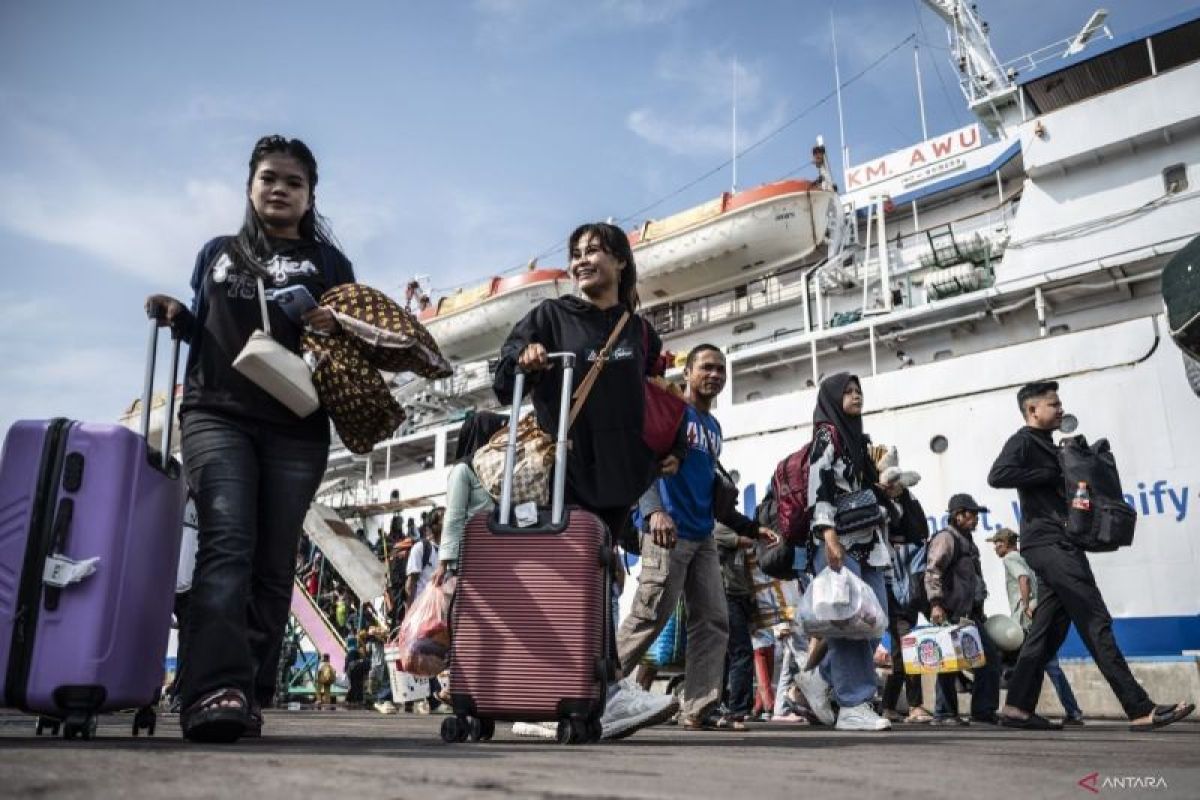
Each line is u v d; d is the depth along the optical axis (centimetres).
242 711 201
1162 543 1044
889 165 1961
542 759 157
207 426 236
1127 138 1376
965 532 583
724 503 383
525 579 234
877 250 1883
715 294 2067
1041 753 215
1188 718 643
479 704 229
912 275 1741
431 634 345
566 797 95
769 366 1580
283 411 244
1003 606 1134
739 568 545
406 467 2306
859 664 415
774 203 1880
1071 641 1050
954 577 556
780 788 114
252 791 93
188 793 90
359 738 261
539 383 268
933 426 1254
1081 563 421
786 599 613
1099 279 1297
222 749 167
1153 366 1105
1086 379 1148
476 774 121
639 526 355
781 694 606
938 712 571
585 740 224
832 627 384
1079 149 1416
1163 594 1027
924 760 180
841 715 411
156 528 230
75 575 206
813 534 399
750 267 1959
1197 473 1045
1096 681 738
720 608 373
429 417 2445
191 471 234
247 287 249
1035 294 1333
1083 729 433
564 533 236
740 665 544
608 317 276
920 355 1465
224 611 213
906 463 1262
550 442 262
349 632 1239
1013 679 447
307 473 249
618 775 126
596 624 231
